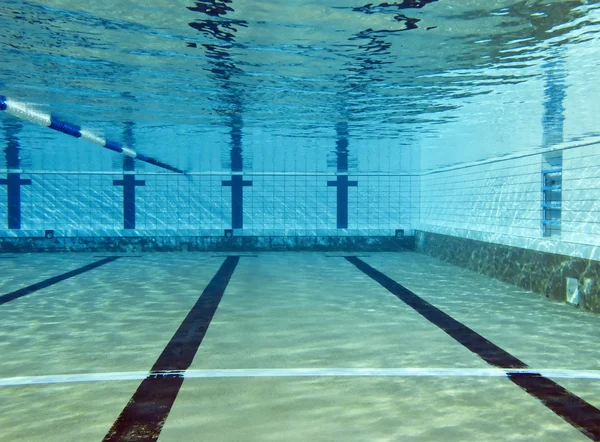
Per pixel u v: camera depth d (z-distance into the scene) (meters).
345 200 14.15
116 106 6.05
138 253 13.41
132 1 2.86
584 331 5.02
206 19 3.14
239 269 10.10
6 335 4.89
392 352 4.28
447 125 6.95
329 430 2.73
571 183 7.32
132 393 3.30
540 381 3.54
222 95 5.44
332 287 7.84
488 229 10.07
